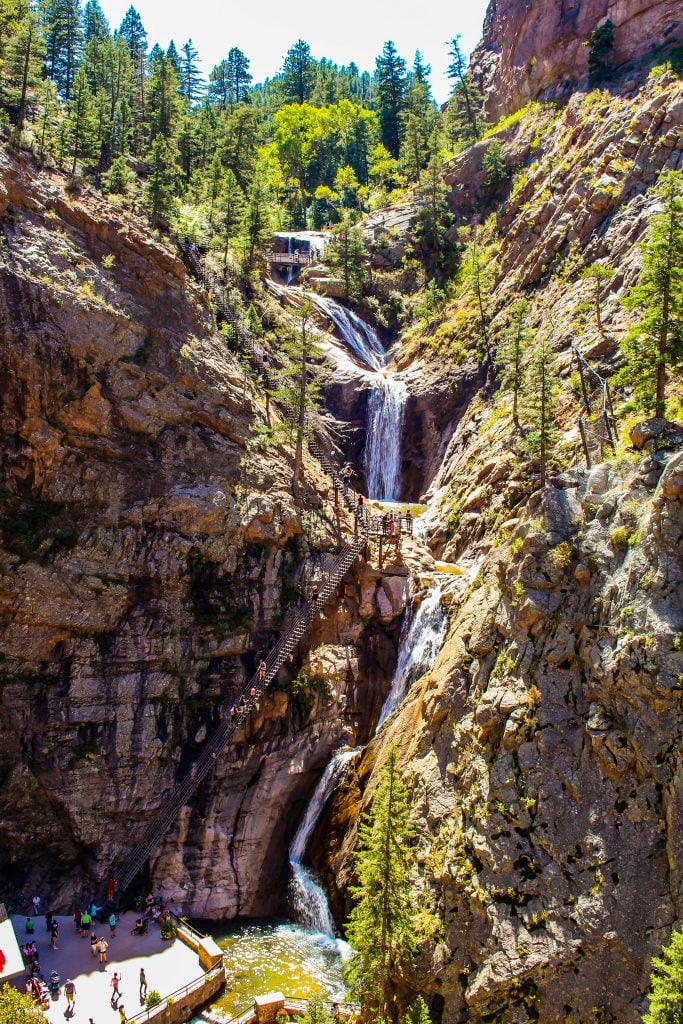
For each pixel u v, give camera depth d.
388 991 29.25
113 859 38.38
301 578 47.97
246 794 41.44
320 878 38.16
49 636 39.88
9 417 41.66
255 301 67.38
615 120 67.12
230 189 68.75
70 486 42.66
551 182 70.75
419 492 64.06
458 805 31.69
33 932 34.97
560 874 27.28
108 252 50.28
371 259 88.19
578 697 30.00
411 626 46.41
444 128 103.81
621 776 27.75
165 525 44.28
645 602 28.92
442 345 70.31
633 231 56.09
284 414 58.06
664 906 25.08
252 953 35.44
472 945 27.89
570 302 57.84
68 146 56.97
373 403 67.12
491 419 57.06
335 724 44.66
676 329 35.62
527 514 34.81
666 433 33.66
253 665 44.56
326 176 122.25
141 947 34.53
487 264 73.81
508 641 32.94
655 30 73.50
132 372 46.66
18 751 38.16
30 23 57.62
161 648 42.03
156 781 39.97
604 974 25.16
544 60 87.44
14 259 44.00
